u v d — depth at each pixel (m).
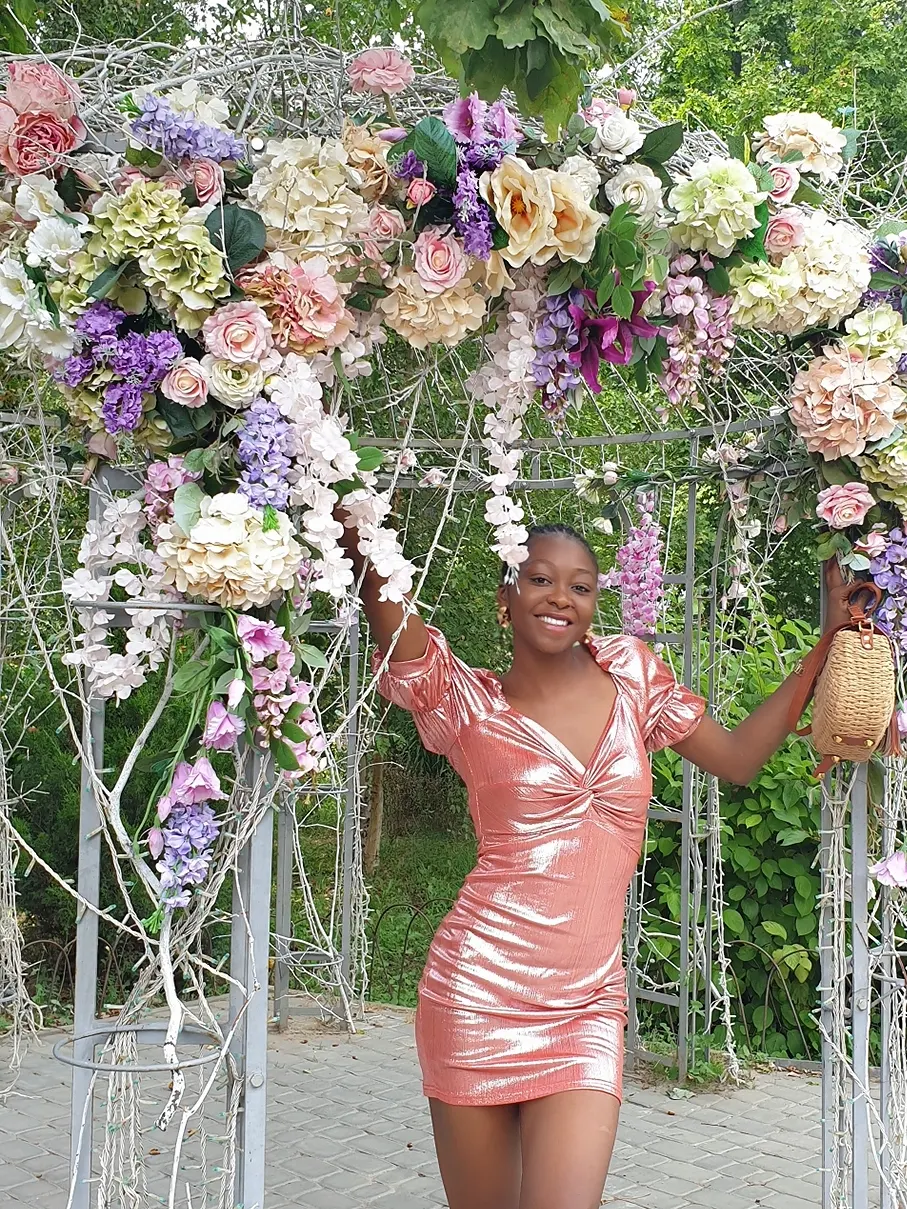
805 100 10.27
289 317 2.09
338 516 2.27
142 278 2.03
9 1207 3.49
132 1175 2.20
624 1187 3.76
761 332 2.82
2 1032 5.03
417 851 8.45
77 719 5.41
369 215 2.16
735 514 3.43
